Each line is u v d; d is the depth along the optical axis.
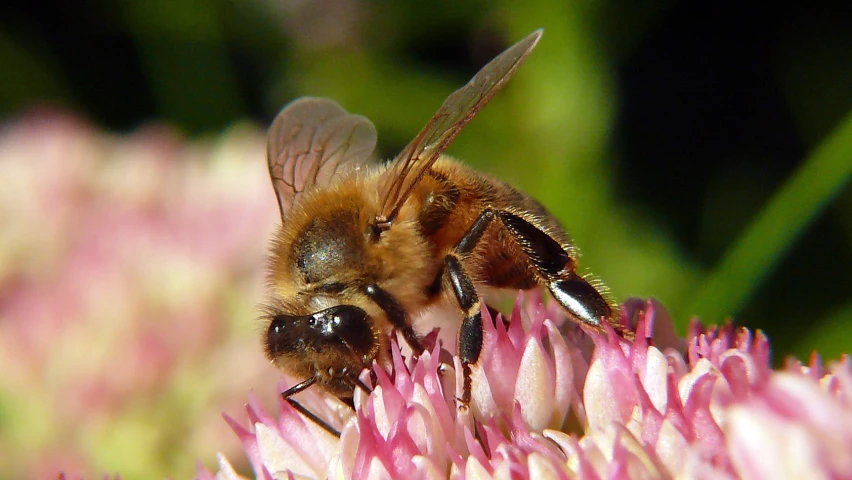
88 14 0.17
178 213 0.13
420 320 0.09
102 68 0.18
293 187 0.10
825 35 0.16
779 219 0.12
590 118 0.14
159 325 0.12
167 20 0.16
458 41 0.16
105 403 0.12
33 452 0.12
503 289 0.10
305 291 0.09
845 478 0.08
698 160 0.17
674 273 0.14
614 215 0.15
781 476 0.08
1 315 0.12
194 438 0.12
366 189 0.09
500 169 0.15
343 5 0.16
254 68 0.17
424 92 0.15
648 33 0.18
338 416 0.09
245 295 0.12
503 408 0.09
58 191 0.13
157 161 0.13
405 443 0.09
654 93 0.18
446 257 0.09
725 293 0.12
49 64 0.17
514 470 0.09
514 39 0.15
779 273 0.14
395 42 0.16
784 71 0.16
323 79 0.16
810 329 0.14
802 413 0.08
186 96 0.16
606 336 0.09
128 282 0.12
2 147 0.14
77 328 0.12
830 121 0.16
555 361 0.09
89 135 0.14
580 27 0.14
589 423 0.09
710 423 0.08
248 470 0.12
